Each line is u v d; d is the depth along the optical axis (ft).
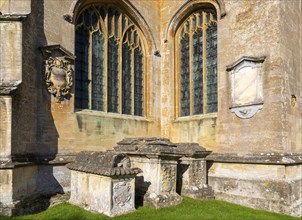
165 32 48.70
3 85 27.66
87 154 30.27
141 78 48.75
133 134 44.80
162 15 49.08
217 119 39.86
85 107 40.24
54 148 34.78
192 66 46.42
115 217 25.40
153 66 48.65
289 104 34.88
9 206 26.14
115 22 45.50
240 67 37.06
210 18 43.70
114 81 44.83
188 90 46.93
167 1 48.55
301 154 36.19
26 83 30.83
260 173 34.14
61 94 35.58
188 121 44.52
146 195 30.01
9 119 27.17
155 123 48.14
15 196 27.55
